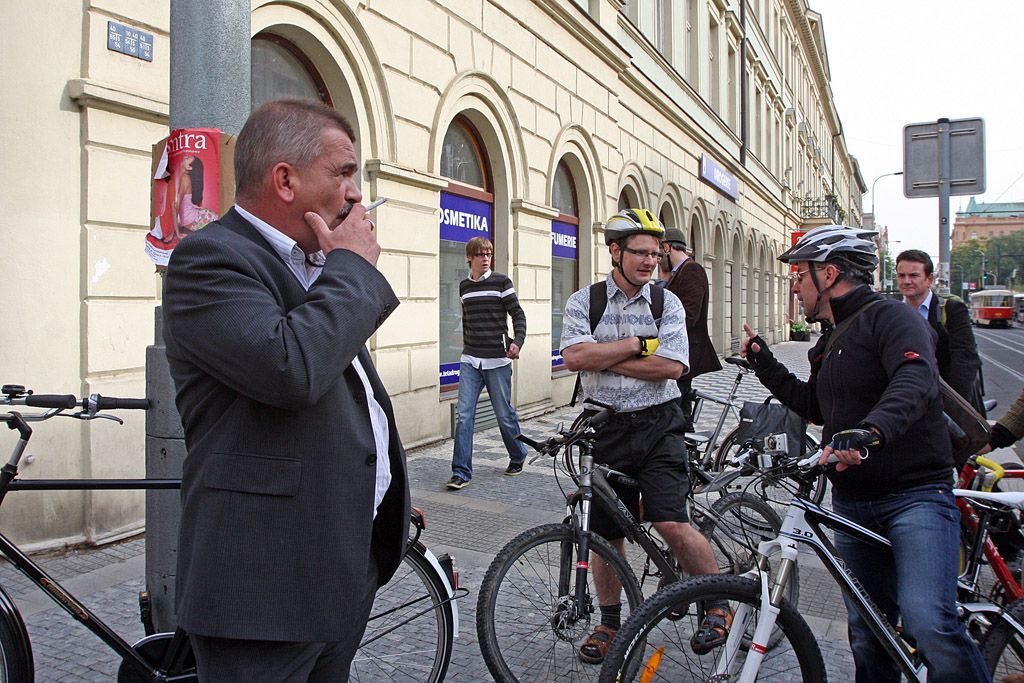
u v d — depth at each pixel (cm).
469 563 440
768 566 240
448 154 851
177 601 161
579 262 1172
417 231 744
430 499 575
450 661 295
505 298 629
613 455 305
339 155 168
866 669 259
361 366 187
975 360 453
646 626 231
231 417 157
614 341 307
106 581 392
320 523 158
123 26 459
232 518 154
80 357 444
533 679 288
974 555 294
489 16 870
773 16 3180
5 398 238
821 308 263
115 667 305
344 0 636
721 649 235
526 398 973
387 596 265
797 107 4056
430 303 769
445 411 812
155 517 287
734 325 2391
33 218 420
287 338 148
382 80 688
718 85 2091
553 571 296
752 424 396
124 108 459
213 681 157
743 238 2431
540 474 661
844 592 246
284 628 154
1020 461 736
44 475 426
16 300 414
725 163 2164
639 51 1384
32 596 371
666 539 304
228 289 151
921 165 723
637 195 1391
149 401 285
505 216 923
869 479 245
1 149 406
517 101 938
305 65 652
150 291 481
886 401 226
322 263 179
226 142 285
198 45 288
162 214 292
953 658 224
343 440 163
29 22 416
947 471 247
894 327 240
